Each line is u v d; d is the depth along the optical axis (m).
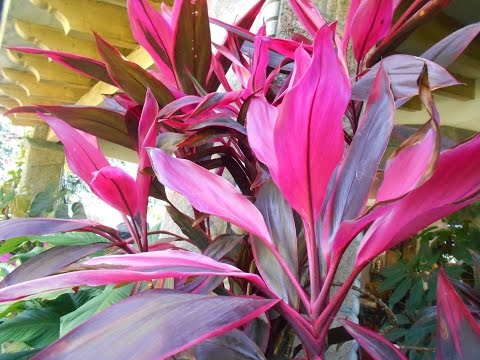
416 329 1.19
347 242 0.51
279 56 1.04
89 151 0.84
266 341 0.59
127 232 1.13
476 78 3.38
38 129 6.96
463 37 0.87
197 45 0.88
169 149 0.74
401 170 0.48
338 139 0.48
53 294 0.81
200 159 0.93
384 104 0.59
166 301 0.43
